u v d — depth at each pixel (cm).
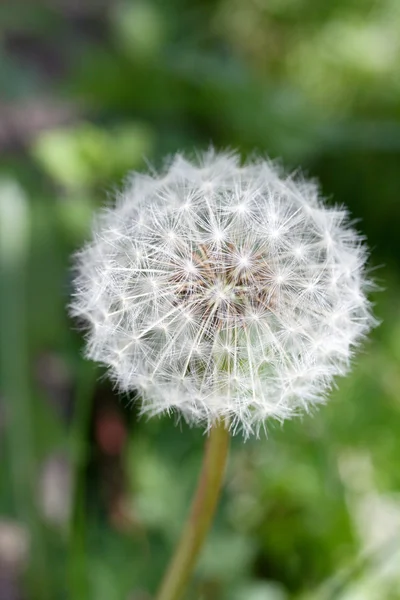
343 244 15
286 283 14
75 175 26
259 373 14
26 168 28
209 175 16
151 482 22
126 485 24
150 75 30
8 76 32
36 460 24
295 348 14
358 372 23
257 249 15
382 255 27
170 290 14
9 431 24
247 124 29
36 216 26
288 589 22
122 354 14
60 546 23
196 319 14
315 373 14
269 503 22
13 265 26
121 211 15
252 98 29
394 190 28
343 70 31
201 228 15
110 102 31
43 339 25
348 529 22
